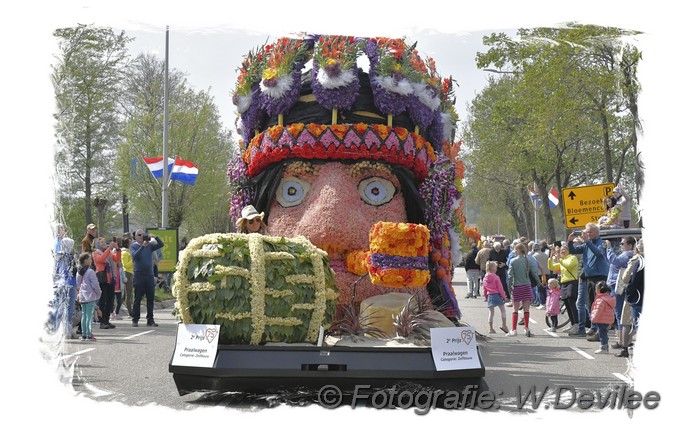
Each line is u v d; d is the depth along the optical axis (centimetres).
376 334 831
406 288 915
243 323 757
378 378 735
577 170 1514
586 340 1374
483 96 1230
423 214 980
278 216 952
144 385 866
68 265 925
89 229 1352
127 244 1836
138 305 1608
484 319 1808
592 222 1412
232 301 759
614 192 1360
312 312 781
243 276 764
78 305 1355
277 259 777
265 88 946
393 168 951
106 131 1352
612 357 1130
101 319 1559
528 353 1188
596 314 1179
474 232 1141
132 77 1392
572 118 1221
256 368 735
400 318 819
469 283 2548
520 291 1464
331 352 739
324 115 949
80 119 1176
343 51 932
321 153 937
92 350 1169
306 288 781
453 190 1017
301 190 956
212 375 739
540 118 1235
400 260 802
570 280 1505
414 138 961
